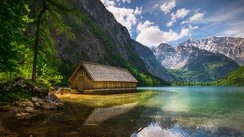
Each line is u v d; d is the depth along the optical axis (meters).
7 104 22.05
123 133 14.52
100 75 57.72
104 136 13.52
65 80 109.75
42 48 32.41
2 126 15.17
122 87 68.94
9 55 21.67
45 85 38.50
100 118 19.58
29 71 35.34
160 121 19.31
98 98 41.12
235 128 16.84
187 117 21.67
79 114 21.22
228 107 30.36
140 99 41.31
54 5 30.05
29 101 23.52
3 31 20.05
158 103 34.34
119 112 23.70
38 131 14.10
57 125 16.03
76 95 47.50
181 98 47.84
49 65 37.59
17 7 21.33
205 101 40.53
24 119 17.77
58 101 28.03
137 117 20.91
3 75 32.53
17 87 25.72
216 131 15.85
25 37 26.47
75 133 13.92
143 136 14.20
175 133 15.23
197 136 14.62
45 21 31.17
